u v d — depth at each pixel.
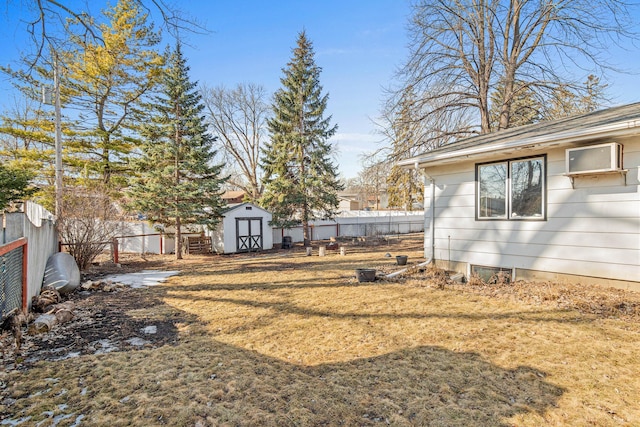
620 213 5.38
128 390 2.96
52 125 14.98
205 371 3.33
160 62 14.98
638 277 5.20
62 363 3.53
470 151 6.77
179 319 5.14
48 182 15.31
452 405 2.67
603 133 5.19
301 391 2.93
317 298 6.22
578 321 4.41
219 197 15.55
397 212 32.00
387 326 4.55
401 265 9.63
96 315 5.38
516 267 6.71
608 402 2.65
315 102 19.09
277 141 19.17
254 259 13.38
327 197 18.84
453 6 13.63
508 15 13.80
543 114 13.27
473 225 7.44
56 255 7.55
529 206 6.52
